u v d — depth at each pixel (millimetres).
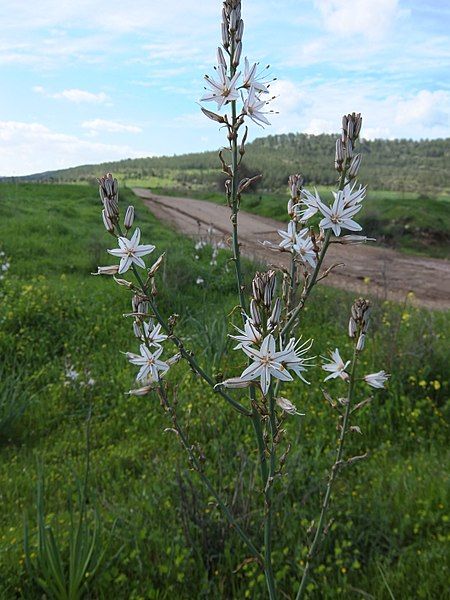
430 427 6145
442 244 24422
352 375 2721
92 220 24281
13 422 6676
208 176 147250
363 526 4156
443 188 100812
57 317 9859
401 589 3602
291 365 2193
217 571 3766
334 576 3773
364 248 22484
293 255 2508
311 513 4297
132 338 9477
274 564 3848
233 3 2291
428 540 4047
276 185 82000
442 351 7336
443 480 4676
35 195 32469
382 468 5230
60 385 7680
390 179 117750
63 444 6328
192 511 4191
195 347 8609
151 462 5523
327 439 5895
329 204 2486
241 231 25797
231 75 2320
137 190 71375
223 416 6309
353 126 2291
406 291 14805
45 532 3746
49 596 3686
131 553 3928
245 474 4840
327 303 10945
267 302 2201
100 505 4789
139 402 7113
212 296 12016
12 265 13812
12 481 5492
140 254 2361
